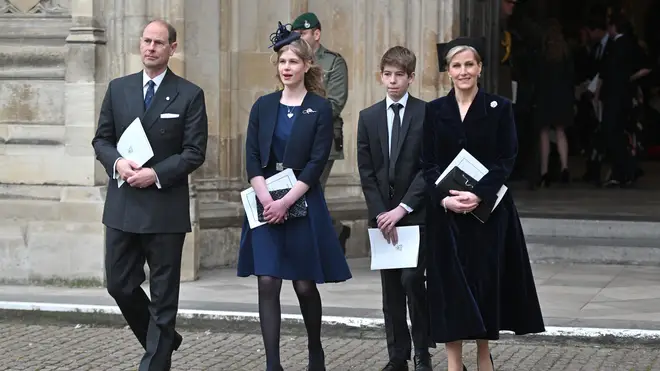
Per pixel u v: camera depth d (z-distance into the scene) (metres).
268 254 11.20
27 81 16.95
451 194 10.57
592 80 25.81
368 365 12.62
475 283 10.64
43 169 16.83
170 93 11.48
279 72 11.47
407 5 19.08
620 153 25.23
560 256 18.84
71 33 16.61
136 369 12.40
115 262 11.56
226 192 18.39
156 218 11.35
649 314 14.55
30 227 16.66
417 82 19.05
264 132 11.43
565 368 12.41
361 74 19.25
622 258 18.66
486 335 10.63
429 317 10.78
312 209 11.34
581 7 34.59
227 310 14.63
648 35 35.09
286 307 14.95
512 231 10.83
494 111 10.74
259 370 12.38
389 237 11.71
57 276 16.62
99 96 16.62
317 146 11.36
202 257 17.98
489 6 22.06
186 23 17.86
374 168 12.02
